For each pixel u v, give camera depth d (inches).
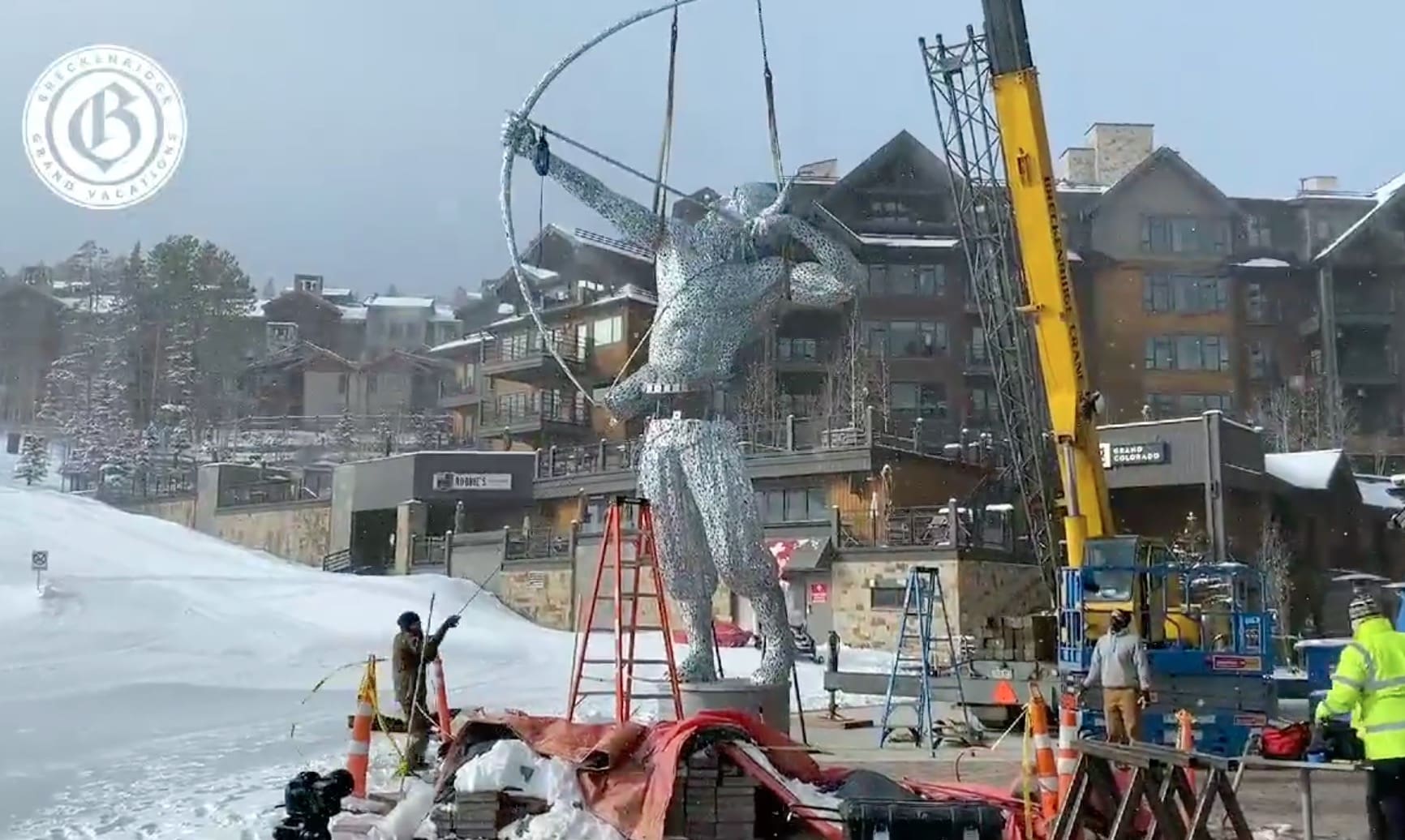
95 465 2608.3
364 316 3804.1
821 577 1491.1
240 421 2972.4
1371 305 2235.5
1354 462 2139.5
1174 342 2247.8
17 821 378.3
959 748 603.5
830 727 702.5
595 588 454.3
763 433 1726.1
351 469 2043.6
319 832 280.4
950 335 2137.1
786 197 515.2
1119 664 502.3
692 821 318.3
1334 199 2361.0
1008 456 1689.2
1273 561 1540.4
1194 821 253.1
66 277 3964.1
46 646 997.2
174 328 3100.4
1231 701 584.1
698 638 518.9
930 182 2220.7
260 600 1368.1
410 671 482.9
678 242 510.3
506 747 335.0
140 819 381.7
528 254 2440.9
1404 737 288.2
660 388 510.6
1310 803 334.6
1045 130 685.3
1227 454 1573.6
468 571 1796.3
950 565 1385.3
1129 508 1663.4
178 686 805.2
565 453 1958.7
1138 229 2269.9
